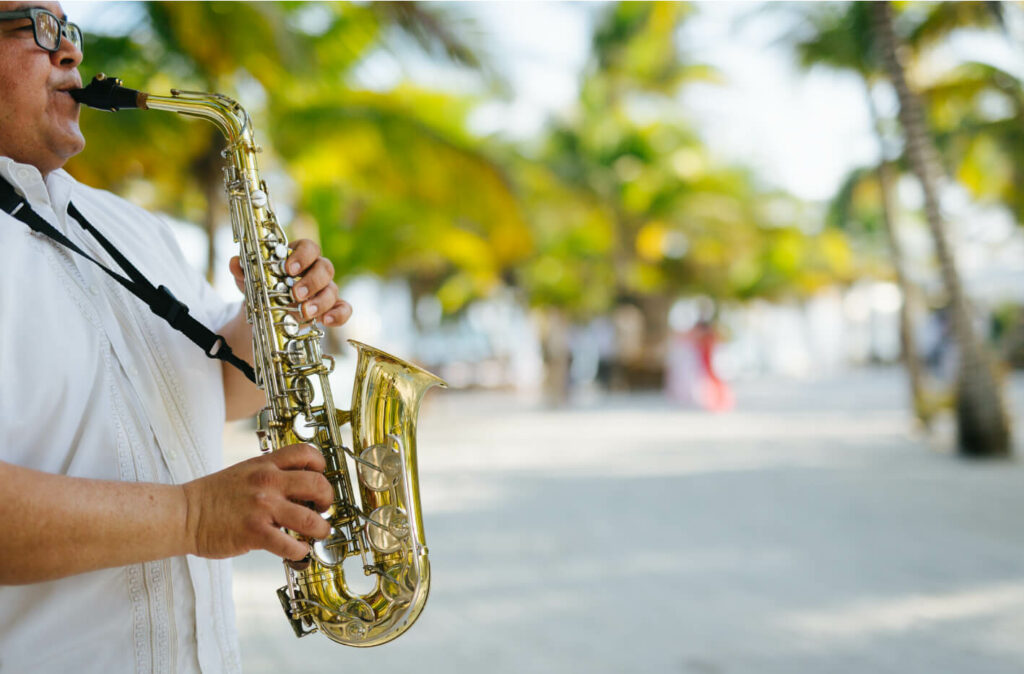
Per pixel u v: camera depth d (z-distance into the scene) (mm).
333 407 1549
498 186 10688
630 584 5051
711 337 18641
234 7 7645
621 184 23203
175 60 8539
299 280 1523
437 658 3879
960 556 5598
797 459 10367
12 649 1177
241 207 1579
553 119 23391
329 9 9750
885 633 4137
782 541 6102
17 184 1271
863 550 5801
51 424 1204
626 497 7992
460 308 32125
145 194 12523
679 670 3693
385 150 10109
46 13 1288
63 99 1342
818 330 44062
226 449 12164
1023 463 9641
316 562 1440
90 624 1216
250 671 3734
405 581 1429
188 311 1495
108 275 1374
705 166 25469
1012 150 16906
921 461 10023
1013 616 4363
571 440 13125
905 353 13164
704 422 15555
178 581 1291
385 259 15906
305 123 9805
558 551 5898
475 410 21281
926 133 10805
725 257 25469
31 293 1218
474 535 6473
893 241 13609
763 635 4141
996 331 26453
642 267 25359
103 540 1085
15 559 1046
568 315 22719
